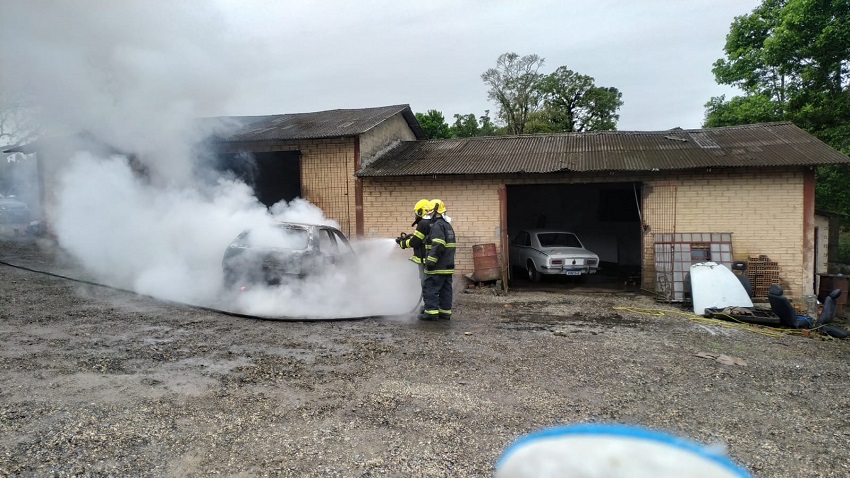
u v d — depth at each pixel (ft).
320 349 18.40
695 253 33.99
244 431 11.53
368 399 13.73
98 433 11.00
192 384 14.26
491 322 24.97
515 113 114.21
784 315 25.55
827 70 46.44
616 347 20.35
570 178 36.94
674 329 24.49
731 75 62.39
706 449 2.23
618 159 36.78
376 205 40.45
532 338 21.48
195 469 9.84
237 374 15.28
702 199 35.29
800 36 46.70
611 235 57.41
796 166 33.19
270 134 41.47
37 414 11.76
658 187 35.83
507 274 38.06
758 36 59.82
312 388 14.39
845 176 44.50
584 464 2.05
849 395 15.53
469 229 38.73
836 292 26.45
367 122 43.01
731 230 34.96
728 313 27.37
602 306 30.89
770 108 54.13
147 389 13.73
